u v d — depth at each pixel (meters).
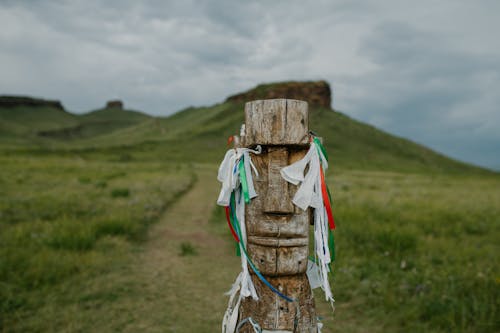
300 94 117.25
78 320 3.93
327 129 97.88
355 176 33.12
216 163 57.81
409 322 3.80
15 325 3.73
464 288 4.39
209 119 107.38
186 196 15.05
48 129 141.25
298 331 1.88
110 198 11.77
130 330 3.81
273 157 1.84
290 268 1.85
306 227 1.90
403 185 22.45
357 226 7.67
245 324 1.95
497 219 9.27
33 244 6.04
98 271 5.35
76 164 32.72
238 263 6.22
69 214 8.80
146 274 5.48
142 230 8.23
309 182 1.83
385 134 106.62
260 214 1.89
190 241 7.66
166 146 77.19
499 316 3.63
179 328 3.88
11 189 13.39
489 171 88.06
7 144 88.69
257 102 1.83
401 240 6.38
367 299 4.46
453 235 7.66
